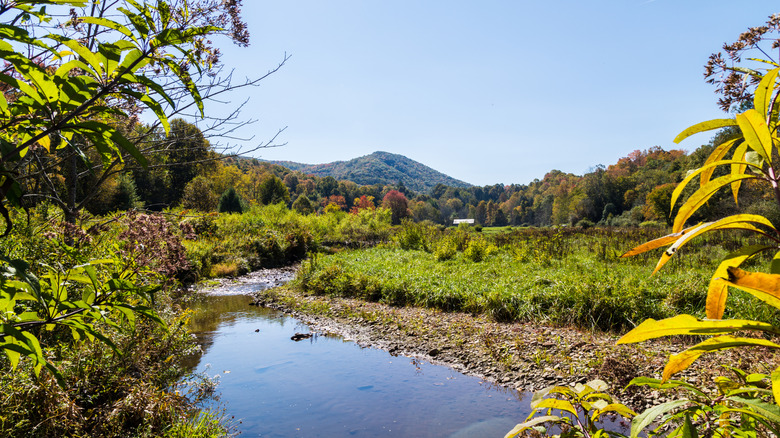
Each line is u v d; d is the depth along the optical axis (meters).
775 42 1.64
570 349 6.14
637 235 17.81
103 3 2.54
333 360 6.49
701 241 14.33
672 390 4.40
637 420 0.84
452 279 10.46
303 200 60.69
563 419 1.04
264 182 62.25
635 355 5.54
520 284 9.23
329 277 12.05
